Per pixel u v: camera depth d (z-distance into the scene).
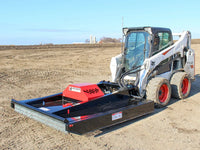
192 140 4.10
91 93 4.71
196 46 24.83
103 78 9.95
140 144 3.94
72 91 4.88
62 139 4.13
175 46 6.36
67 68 12.34
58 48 23.44
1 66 12.32
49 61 14.61
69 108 4.38
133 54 6.06
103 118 4.13
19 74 10.40
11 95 7.07
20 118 5.13
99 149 3.75
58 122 3.80
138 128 4.61
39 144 3.93
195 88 8.09
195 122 4.93
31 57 16.22
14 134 4.31
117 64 6.13
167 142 4.02
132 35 6.10
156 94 5.54
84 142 4.01
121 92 5.13
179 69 6.85
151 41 5.67
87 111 4.56
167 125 4.75
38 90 7.74
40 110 4.19
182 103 6.27
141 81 5.53
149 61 5.50
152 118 5.15
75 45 28.86
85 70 11.92
